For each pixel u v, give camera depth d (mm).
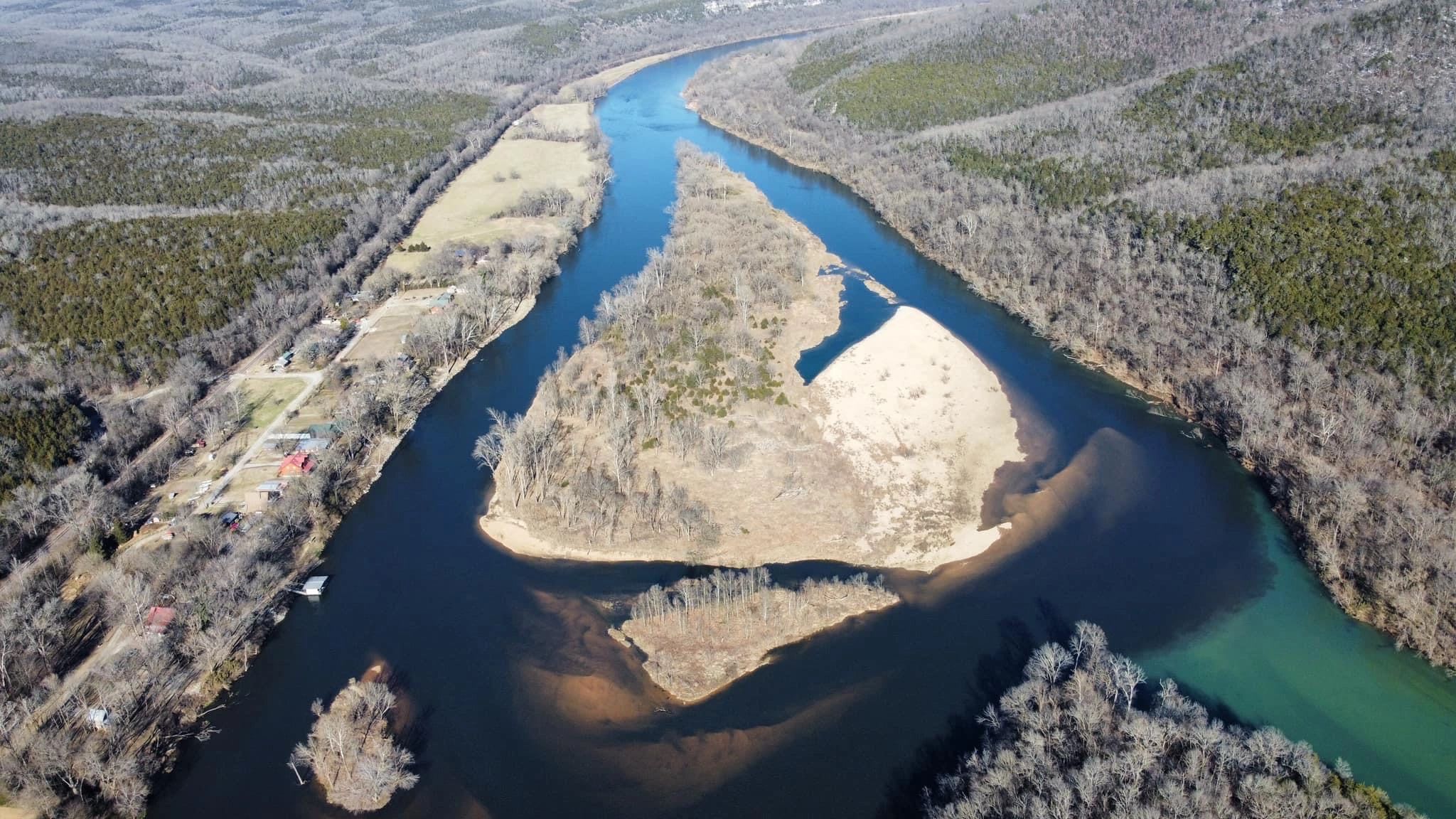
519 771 91875
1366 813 75375
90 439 143875
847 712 97062
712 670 102188
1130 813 74438
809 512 128500
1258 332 156875
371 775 88438
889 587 115438
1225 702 97875
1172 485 136000
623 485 132875
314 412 157125
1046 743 85062
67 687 99938
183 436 147625
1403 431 131500
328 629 111562
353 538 128500
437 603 115312
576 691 100125
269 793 90375
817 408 151875
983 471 138375
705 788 89312
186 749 95562
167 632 105125
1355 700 98188
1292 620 109500
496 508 132750
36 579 114312
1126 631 107938
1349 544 116938
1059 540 123875
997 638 106812
